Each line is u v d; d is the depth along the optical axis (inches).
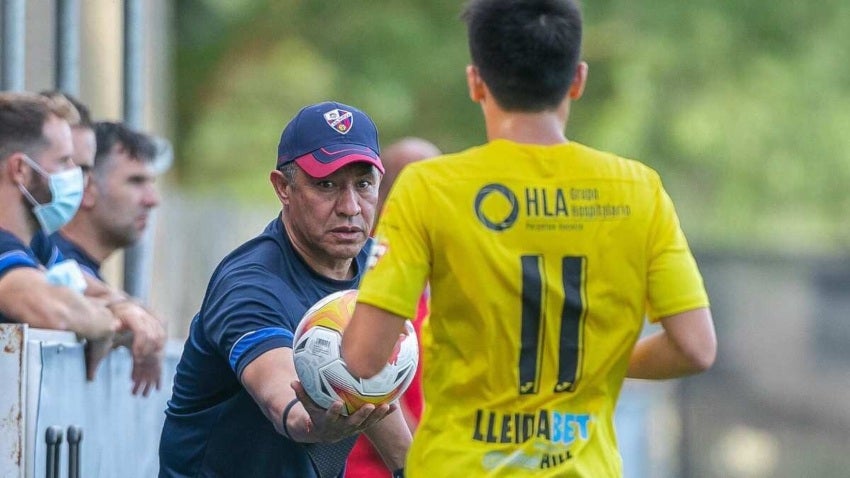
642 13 2652.6
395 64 2662.4
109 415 799.1
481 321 557.0
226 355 634.2
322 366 579.2
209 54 2748.5
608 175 571.8
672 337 569.9
